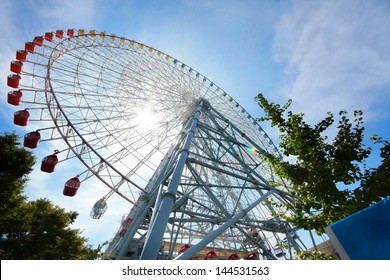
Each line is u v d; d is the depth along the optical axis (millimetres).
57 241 19203
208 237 8977
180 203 12641
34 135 17219
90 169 18156
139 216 16328
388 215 3648
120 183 19109
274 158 9117
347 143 7344
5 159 14625
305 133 7816
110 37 25547
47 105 18625
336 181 7211
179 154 12750
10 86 18688
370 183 6957
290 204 8195
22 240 16609
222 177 21797
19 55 20156
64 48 21469
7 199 15273
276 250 18172
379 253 3514
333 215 6992
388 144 7324
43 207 20938
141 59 26328
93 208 18141
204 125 18703
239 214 11070
